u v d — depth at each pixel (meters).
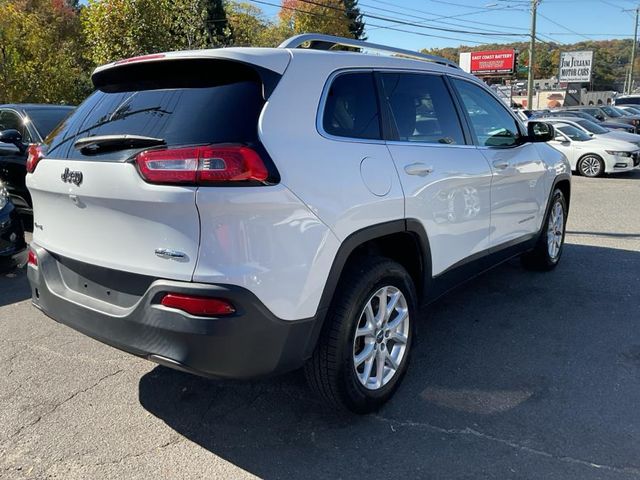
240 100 2.46
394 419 2.95
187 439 2.80
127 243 2.45
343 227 2.62
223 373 2.34
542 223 5.02
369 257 2.94
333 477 2.50
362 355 2.88
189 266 2.28
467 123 3.85
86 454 2.69
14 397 3.21
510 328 4.11
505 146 4.30
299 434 2.83
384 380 3.02
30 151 3.10
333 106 2.80
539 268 5.40
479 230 3.87
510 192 4.26
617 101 34.12
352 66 3.01
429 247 3.29
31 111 6.86
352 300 2.71
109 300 2.59
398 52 3.61
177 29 18.97
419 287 3.38
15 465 2.60
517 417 2.94
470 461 2.59
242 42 38.69
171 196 2.25
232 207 2.23
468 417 2.95
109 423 2.94
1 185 5.46
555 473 2.49
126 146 2.49
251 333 2.32
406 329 3.16
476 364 3.55
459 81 3.95
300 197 2.43
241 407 3.10
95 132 2.69
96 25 18.09
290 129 2.52
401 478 2.48
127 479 2.50
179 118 2.46
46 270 2.91
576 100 54.56
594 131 14.34
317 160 2.55
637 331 4.02
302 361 2.58
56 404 3.13
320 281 2.54
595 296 4.75
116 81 3.00
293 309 2.44
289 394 3.23
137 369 3.54
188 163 2.24
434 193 3.27
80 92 23.69
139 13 17.88
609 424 2.86
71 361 3.65
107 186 2.43
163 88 2.71
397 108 3.21
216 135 2.34
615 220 8.12
